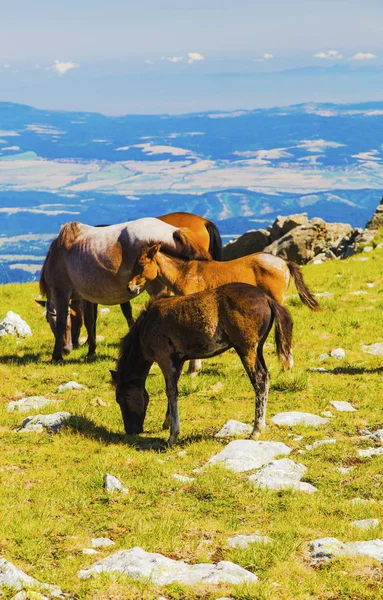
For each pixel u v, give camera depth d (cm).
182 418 1305
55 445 1129
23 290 2962
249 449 1048
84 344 2045
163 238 1667
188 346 1145
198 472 987
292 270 1534
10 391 1534
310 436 1134
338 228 4806
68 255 1784
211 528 786
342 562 676
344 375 1584
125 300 1795
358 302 2358
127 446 1132
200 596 621
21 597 598
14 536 745
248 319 1105
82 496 879
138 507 861
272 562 692
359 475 942
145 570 655
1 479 954
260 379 1128
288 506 847
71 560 692
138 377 1226
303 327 2062
